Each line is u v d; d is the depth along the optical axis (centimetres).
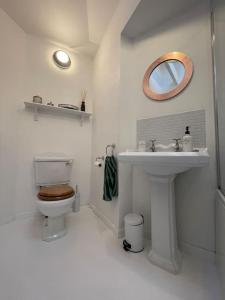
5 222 164
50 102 194
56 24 183
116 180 150
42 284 90
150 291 86
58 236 139
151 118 150
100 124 199
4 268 102
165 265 103
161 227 108
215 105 112
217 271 100
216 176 112
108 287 89
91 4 160
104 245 129
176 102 135
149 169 105
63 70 215
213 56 115
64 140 211
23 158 182
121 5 158
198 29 128
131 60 164
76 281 92
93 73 237
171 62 144
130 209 152
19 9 165
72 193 146
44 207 130
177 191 129
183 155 84
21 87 184
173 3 130
